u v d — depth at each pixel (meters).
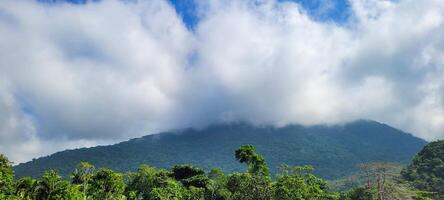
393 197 111.69
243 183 95.94
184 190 101.56
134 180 109.69
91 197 85.06
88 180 88.38
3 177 65.88
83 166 91.19
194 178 111.12
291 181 95.75
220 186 102.50
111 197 88.19
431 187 129.25
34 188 69.00
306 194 94.12
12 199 64.12
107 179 89.25
